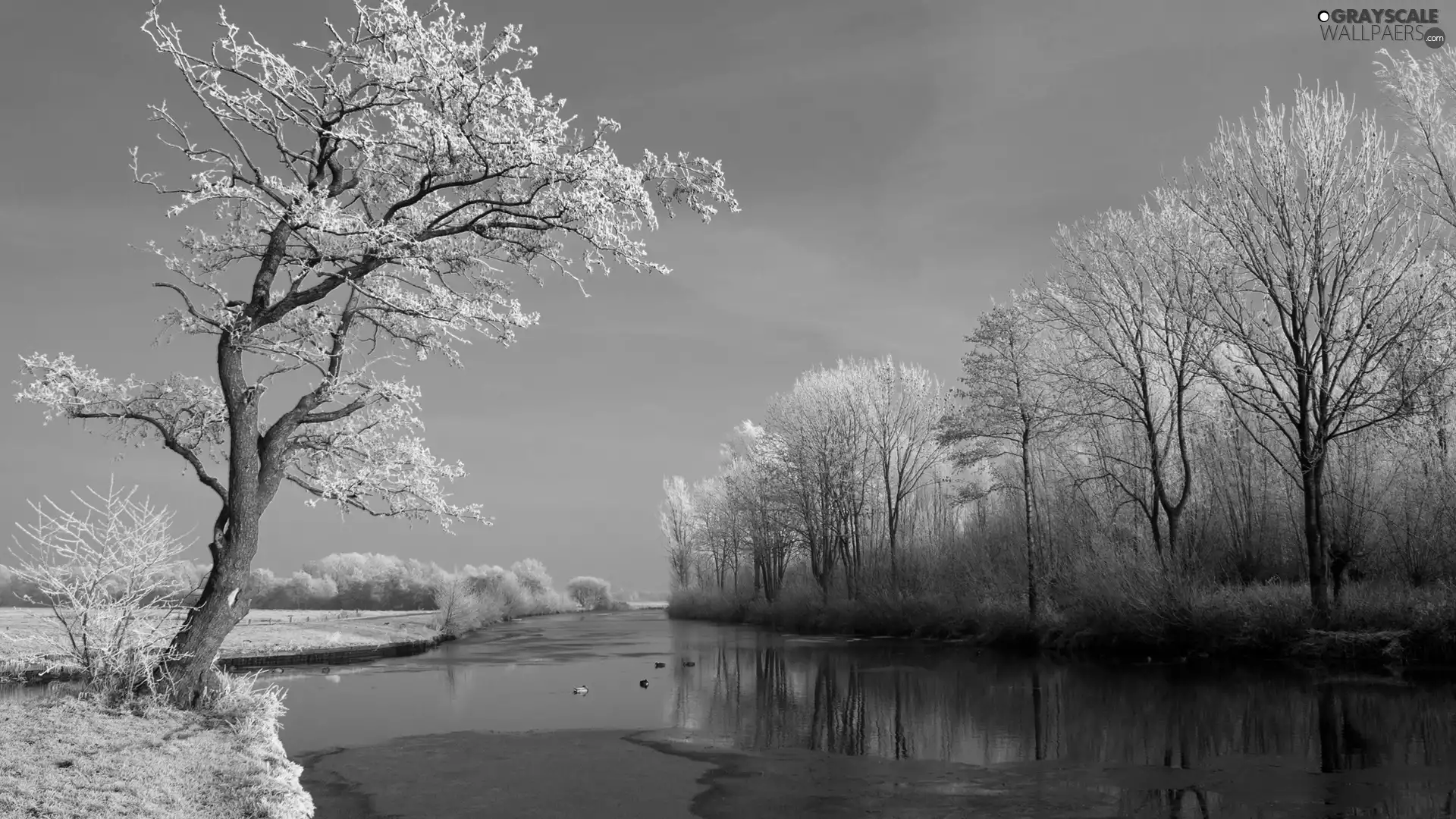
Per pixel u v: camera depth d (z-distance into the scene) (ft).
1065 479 121.90
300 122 46.73
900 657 100.73
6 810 26.13
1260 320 82.74
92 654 42.45
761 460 183.01
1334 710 53.11
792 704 66.85
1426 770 39.11
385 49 45.75
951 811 36.42
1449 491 75.36
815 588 173.37
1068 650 95.09
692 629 182.09
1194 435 108.88
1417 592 71.15
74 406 45.21
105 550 42.60
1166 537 108.06
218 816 29.01
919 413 163.43
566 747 50.85
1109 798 37.50
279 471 47.26
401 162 50.72
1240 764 42.11
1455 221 75.46
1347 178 77.30
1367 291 77.25
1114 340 102.58
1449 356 77.10
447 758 47.73
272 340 48.01
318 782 42.55
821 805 37.65
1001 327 108.68
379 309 52.31
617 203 47.44
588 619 252.42
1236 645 77.71
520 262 52.95
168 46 41.70
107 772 30.94
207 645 43.29
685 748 50.57
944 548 145.18
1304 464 76.59
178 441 47.50
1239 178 82.02
